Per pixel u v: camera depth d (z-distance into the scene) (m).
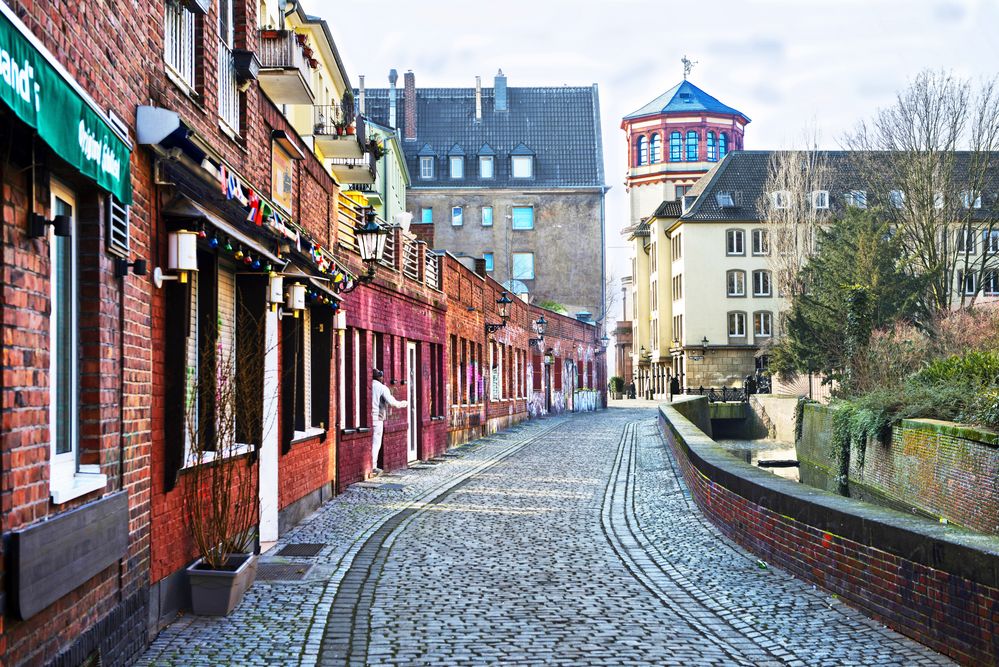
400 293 22.64
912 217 42.69
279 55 14.64
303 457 14.69
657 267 79.50
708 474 14.23
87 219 6.49
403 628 8.19
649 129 92.81
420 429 24.92
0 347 4.98
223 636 7.85
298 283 12.88
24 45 4.42
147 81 7.79
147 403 7.60
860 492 28.48
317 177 15.59
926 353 34.41
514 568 10.85
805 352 46.62
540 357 50.94
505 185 75.06
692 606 9.05
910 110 42.81
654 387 83.50
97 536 6.22
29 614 5.16
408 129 76.56
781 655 7.34
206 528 8.98
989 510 19.19
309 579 10.16
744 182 74.50
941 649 7.23
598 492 18.06
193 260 8.13
